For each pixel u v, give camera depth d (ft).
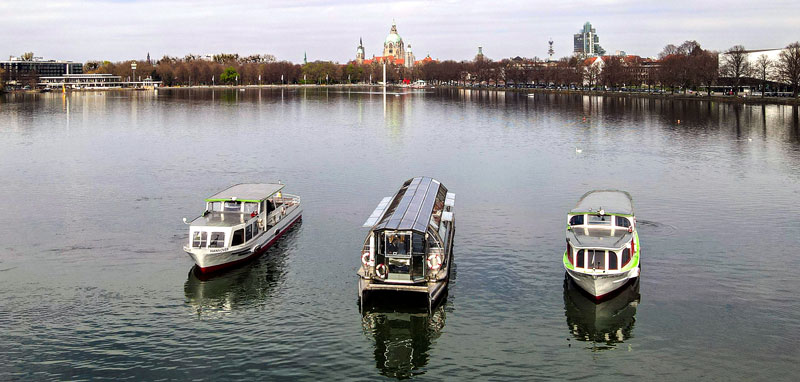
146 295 228.84
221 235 250.16
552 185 396.37
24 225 308.19
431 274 221.25
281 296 228.63
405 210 243.40
